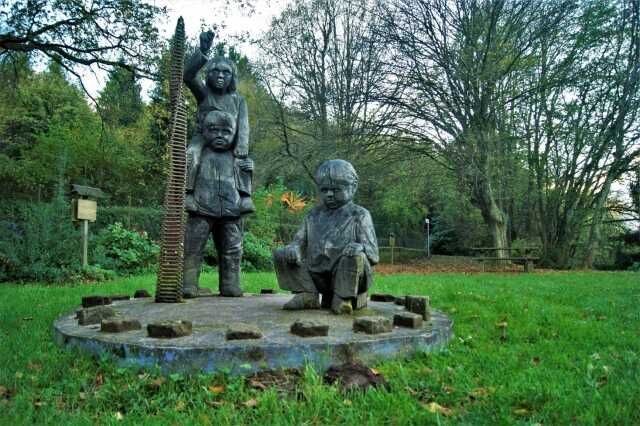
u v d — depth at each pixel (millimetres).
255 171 21281
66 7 12820
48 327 4469
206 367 2953
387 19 17500
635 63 16812
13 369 3166
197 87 5852
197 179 5613
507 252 17641
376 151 18656
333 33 21469
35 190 19422
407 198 21422
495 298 6535
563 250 18062
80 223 10719
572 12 16531
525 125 17641
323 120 21484
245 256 13562
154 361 2990
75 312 4527
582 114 17438
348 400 2576
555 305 6207
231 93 5965
